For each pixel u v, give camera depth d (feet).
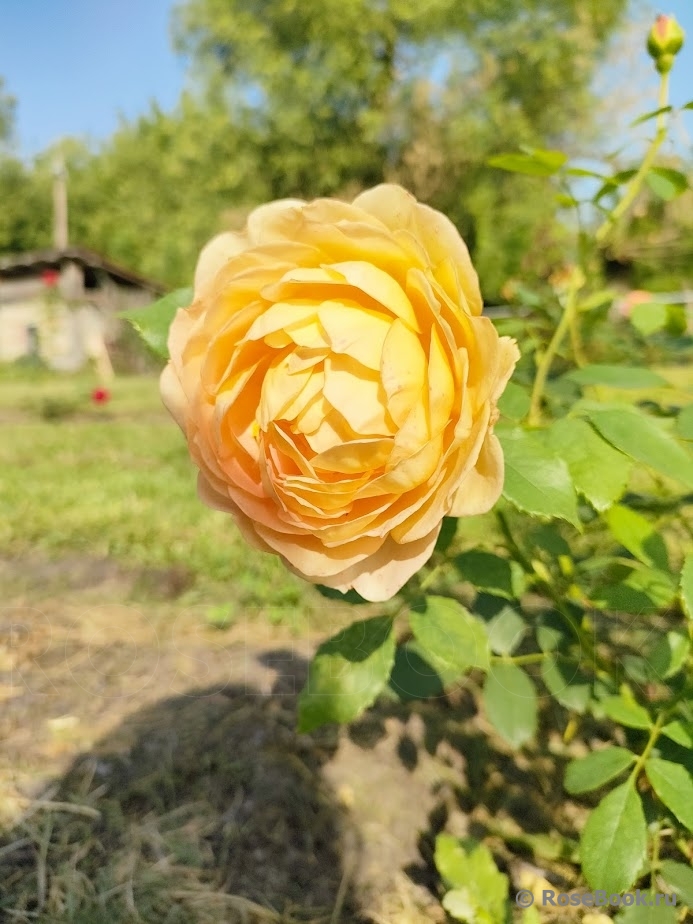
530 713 0.92
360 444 0.57
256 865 1.22
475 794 1.34
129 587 2.35
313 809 1.33
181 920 1.11
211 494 0.69
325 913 1.14
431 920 1.12
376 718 1.55
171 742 1.49
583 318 1.12
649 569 0.82
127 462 4.61
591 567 0.89
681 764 0.84
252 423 0.65
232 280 0.62
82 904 1.14
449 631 0.74
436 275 0.59
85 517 3.12
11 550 2.75
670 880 0.83
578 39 12.60
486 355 0.56
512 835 1.21
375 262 0.61
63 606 2.18
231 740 1.49
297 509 0.62
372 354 0.58
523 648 1.48
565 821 1.26
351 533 0.61
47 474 4.12
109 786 1.38
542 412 0.99
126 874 1.20
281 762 1.43
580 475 0.67
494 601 0.98
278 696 1.64
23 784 1.38
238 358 0.64
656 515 1.05
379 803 1.34
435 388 0.56
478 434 0.56
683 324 1.01
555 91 13.37
